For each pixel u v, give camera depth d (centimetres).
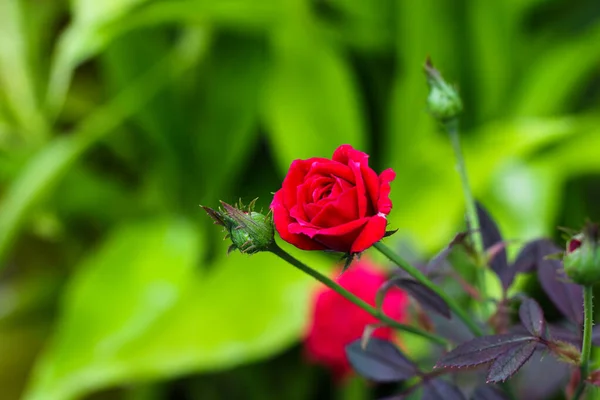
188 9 68
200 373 78
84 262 85
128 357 65
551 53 77
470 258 42
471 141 72
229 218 36
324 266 69
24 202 70
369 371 42
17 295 87
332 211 34
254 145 82
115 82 78
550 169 68
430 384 41
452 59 75
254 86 76
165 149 78
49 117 79
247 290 68
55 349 68
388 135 77
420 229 65
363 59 81
